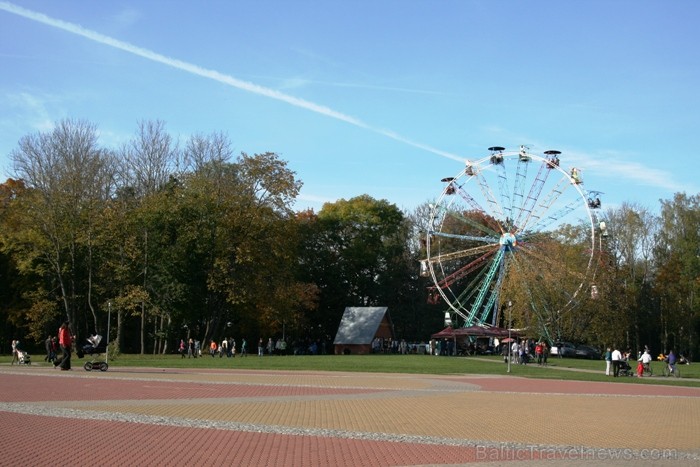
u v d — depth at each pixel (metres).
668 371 50.84
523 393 31.72
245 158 77.19
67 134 72.12
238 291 73.00
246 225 74.00
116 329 85.69
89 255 72.00
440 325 110.00
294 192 77.81
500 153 81.12
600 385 38.97
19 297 78.06
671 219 97.31
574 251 84.62
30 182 71.56
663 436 18.78
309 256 104.94
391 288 110.06
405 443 16.59
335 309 107.44
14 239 72.00
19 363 50.28
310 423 19.69
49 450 14.80
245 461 14.09
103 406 22.44
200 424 18.89
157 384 31.77
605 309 83.88
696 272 93.56
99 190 74.44
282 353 89.00
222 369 46.00
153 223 72.06
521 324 81.50
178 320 74.44
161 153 81.88
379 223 111.00
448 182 82.69
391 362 58.69
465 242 111.69
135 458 14.17
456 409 24.08
